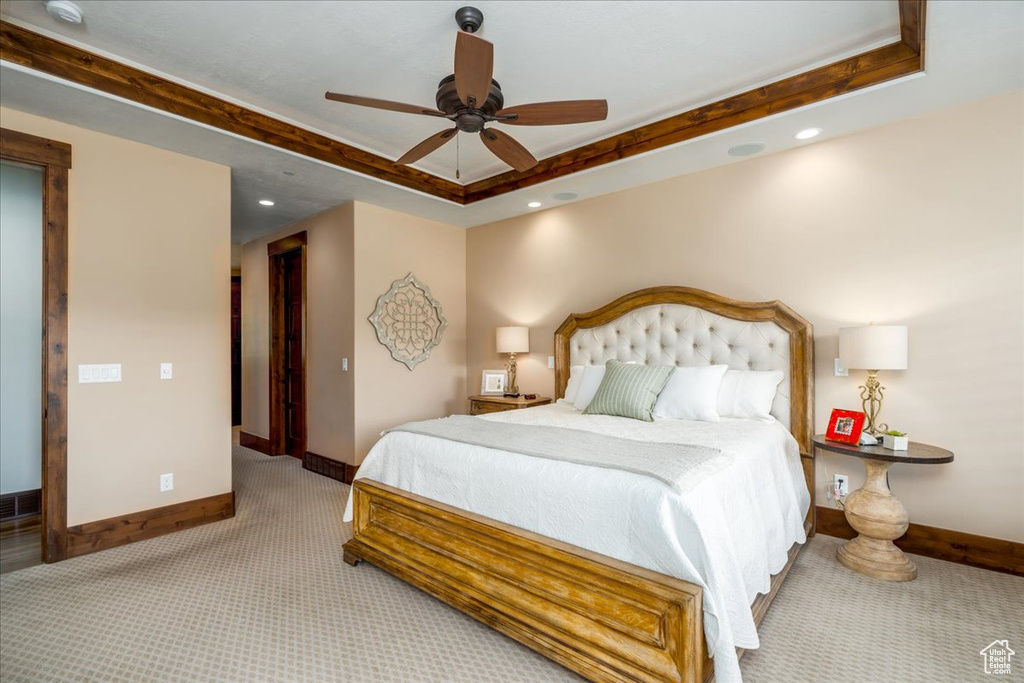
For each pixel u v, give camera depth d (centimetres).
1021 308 251
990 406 258
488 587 205
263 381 566
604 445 223
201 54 243
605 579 169
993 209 258
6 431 354
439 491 235
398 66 255
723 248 350
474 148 365
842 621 209
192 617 215
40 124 269
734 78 269
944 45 209
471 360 536
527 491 198
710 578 151
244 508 364
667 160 338
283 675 177
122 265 298
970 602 223
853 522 261
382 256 457
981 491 260
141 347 305
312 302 485
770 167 330
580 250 436
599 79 268
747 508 199
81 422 281
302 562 271
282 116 312
